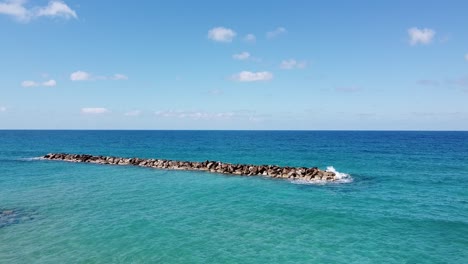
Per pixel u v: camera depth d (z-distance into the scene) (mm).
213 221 24797
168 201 31375
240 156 78438
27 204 29844
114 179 45031
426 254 18922
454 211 28141
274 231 22609
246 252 18906
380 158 72125
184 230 22672
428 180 43781
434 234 22281
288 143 137625
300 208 28672
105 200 31703
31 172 51438
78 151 94312
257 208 28688
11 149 98812
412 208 29016
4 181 42875
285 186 39469
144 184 40969
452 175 48125
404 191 36531
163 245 19859
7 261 17406
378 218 25797
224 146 118188
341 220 25234
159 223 24250
